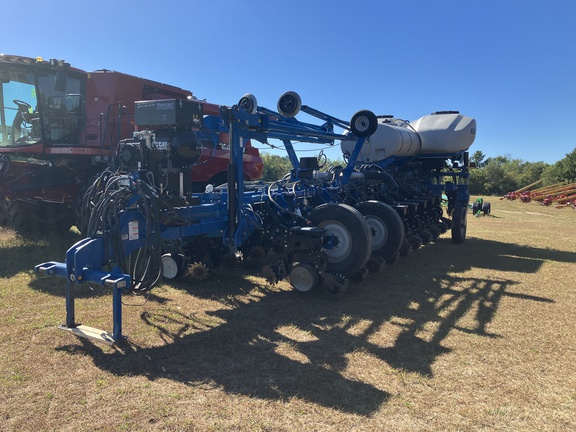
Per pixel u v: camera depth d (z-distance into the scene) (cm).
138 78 812
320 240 493
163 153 403
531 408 273
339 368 321
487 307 473
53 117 727
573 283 585
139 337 366
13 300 444
